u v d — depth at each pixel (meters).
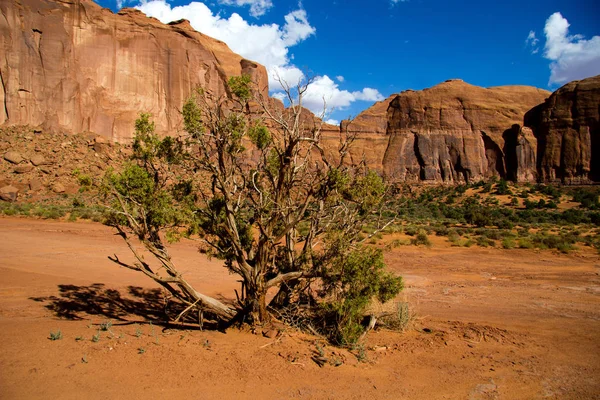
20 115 71.44
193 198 7.22
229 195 6.57
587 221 48.69
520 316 9.41
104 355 5.47
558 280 14.56
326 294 7.26
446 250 22.91
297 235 7.93
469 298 11.53
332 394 4.79
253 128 6.95
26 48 73.56
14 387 4.40
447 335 7.39
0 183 48.03
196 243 22.69
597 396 5.04
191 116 6.49
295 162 6.71
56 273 13.25
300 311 7.43
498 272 16.25
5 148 59.38
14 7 72.94
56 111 74.44
